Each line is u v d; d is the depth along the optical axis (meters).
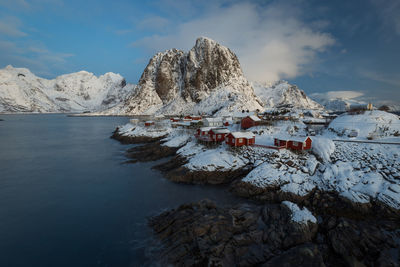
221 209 20.94
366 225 18.91
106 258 17.02
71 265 16.44
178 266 15.33
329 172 28.00
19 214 23.70
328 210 22.42
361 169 27.66
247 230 17.97
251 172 30.39
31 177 34.97
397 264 14.52
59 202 26.41
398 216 20.17
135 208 24.77
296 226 17.61
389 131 38.44
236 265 14.86
